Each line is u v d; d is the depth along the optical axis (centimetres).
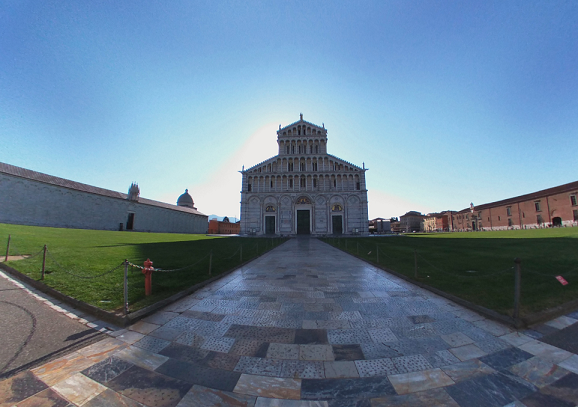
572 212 6053
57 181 4775
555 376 395
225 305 720
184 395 359
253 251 2095
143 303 693
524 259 1262
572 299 699
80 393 358
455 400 348
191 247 2164
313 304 728
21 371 402
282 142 5897
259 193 5672
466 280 930
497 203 8450
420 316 635
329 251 2253
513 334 534
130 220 6112
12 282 879
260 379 396
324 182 5641
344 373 410
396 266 1269
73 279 891
